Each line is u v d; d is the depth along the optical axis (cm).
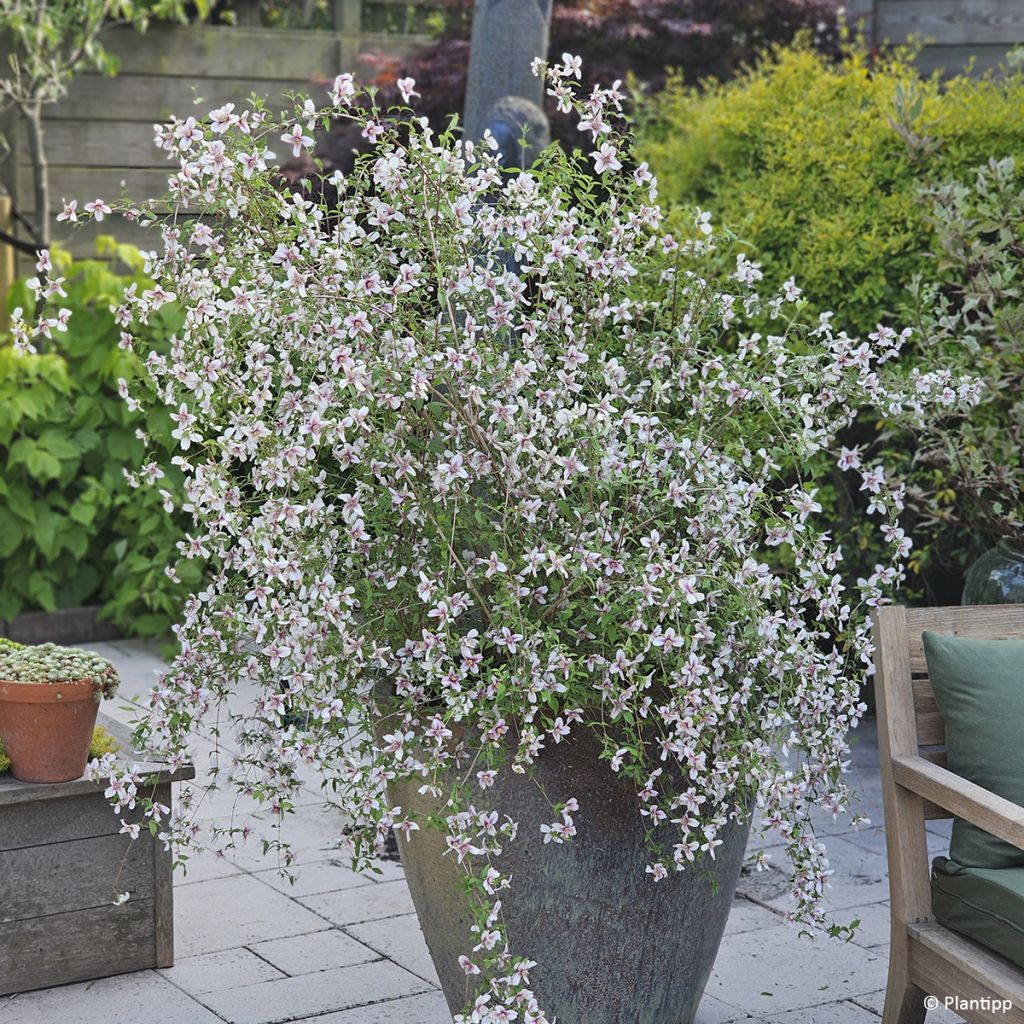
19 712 263
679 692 213
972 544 439
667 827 232
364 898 321
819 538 236
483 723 212
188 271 227
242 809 373
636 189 245
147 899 281
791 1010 270
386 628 225
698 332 248
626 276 237
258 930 303
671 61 643
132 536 547
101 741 287
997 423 410
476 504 223
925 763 233
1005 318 365
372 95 226
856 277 464
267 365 227
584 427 217
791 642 229
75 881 275
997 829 210
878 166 461
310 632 218
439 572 220
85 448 539
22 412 526
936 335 370
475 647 213
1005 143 444
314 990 275
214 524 231
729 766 221
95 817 275
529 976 235
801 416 238
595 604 219
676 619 215
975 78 575
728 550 231
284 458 213
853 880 334
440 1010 268
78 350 550
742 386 233
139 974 281
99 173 637
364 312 212
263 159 218
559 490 216
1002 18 568
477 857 230
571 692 219
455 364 211
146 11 611
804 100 497
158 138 220
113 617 552
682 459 229
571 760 226
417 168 222
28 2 584
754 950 296
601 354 239
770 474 245
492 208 231
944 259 388
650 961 238
